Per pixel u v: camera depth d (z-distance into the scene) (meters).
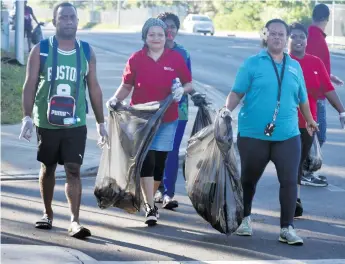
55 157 8.71
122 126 9.02
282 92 8.42
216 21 79.94
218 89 24.52
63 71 8.47
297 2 68.88
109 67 28.89
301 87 8.66
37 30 31.66
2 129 15.87
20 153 13.59
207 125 9.54
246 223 8.89
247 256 8.07
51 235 8.74
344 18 55.06
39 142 8.64
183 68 9.44
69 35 8.46
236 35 65.81
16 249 8.02
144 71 9.30
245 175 8.72
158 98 9.30
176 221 9.55
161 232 9.01
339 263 7.88
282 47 8.45
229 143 8.41
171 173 10.20
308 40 11.02
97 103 8.77
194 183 8.64
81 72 8.55
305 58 9.66
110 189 9.08
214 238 8.77
